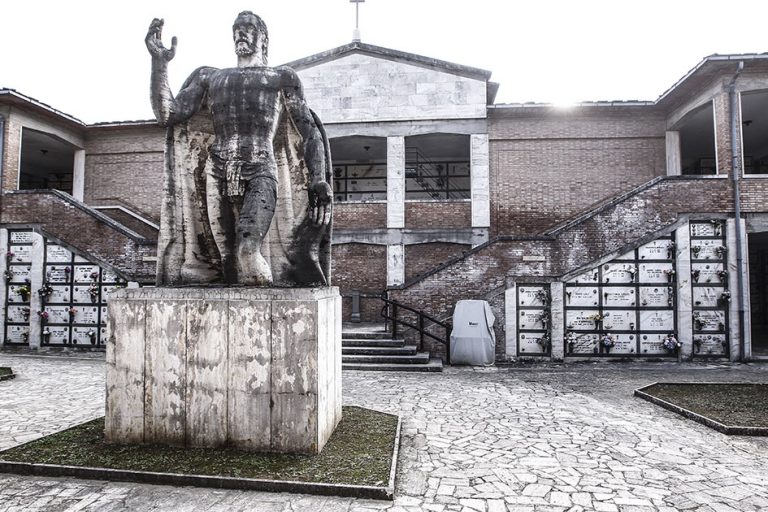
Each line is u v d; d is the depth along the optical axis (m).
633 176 16.56
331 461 4.45
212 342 4.67
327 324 5.06
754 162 19.70
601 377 10.16
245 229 4.86
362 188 21.61
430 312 12.62
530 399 7.93
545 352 12.30
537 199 16.77
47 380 9.48
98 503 3.75
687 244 12.29
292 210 5.46
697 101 14.02
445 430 6.05
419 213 16.98
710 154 19.67
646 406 7.47
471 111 16.95
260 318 4.62
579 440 5.68
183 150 5.36
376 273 16.95
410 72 17.19
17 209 14.47
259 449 4.62
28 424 6.16
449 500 3.96
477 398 7.96
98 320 13.91
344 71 17.39
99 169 18.83
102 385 8.93
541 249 12.48
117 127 18.38
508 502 3.95
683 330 12.16
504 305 12.47
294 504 3.79
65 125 17.66
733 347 12.11
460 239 16.64
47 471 4.25
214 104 5.12
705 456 5.16
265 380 4.60
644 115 16.61
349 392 8.39
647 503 3.97
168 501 3.80
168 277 5.29
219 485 4.02
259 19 5.35
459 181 21.41
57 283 14.13
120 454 4.54
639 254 12.35
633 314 12.30
